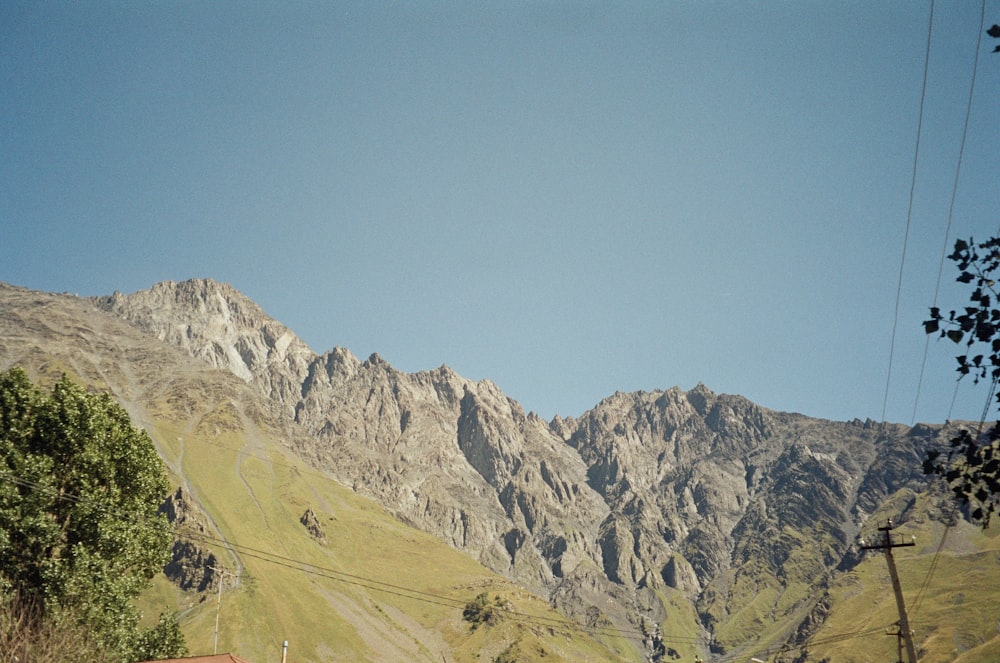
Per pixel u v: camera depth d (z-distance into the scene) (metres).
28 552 57.09
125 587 60.06
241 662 64.31
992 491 18.64
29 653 48.59
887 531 58.34
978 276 19.08
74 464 62.28
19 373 62.66
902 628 55.75
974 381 18.97
